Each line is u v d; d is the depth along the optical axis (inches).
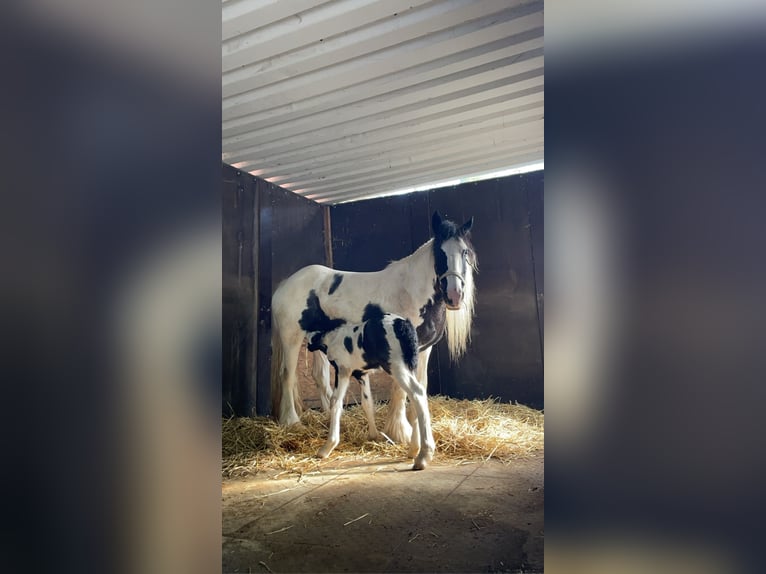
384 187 198.1
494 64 108.8
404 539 77.7
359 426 156.9
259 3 92.0
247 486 107.0
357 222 213.8
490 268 189.3
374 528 82.3
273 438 141.8
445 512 88.4
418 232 201.6
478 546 74.5
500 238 187.9
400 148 157.2
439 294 141.3
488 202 189.9
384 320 124.1
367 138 148.7
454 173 181.9
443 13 93.4
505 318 186.5
